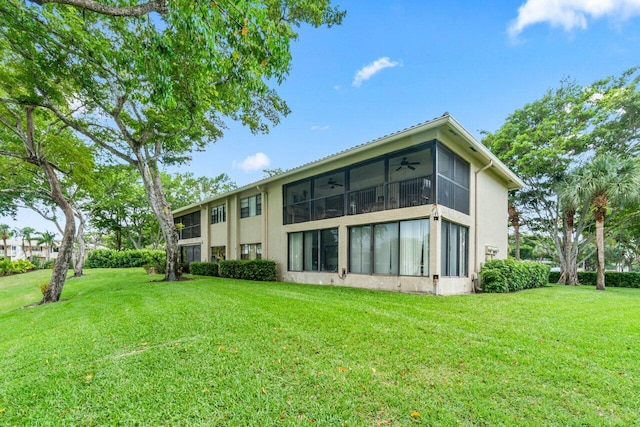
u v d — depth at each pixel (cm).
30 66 766
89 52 673
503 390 296
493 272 1020
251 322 538
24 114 1008
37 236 4431
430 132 896
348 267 1115
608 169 1234
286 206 1409
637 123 1468
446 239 944
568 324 532
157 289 990
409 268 946
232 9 432
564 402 274
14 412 274
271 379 322
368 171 1175
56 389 313
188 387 308
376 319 554
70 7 670
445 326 510
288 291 923
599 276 1261
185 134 1147
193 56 580
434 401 277
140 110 1141
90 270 2398
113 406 278
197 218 2222
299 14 1051
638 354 384
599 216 1277
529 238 2178
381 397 284
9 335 559
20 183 1505
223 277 1543
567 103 1633
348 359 372
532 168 1639
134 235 3381
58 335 509
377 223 1041
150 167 1314
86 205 2192
